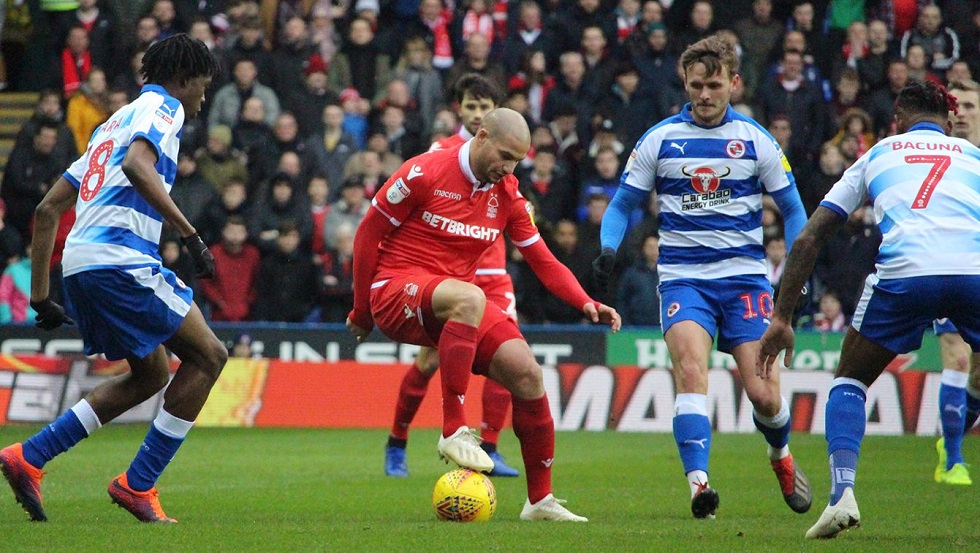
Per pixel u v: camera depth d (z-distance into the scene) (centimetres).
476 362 2139
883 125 5722
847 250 5103
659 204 2420
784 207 2394
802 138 5522
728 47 2361
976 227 1859
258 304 4922
